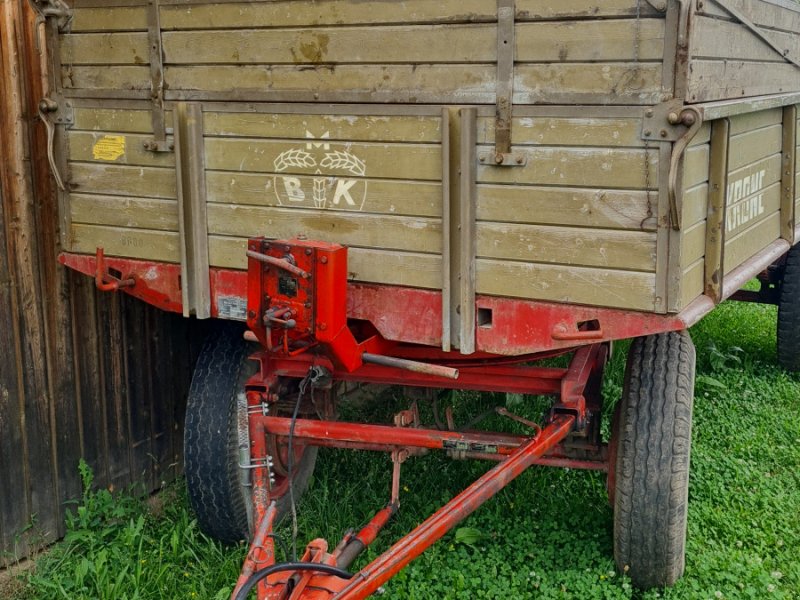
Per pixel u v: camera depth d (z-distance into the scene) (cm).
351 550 335
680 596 379
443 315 337
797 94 437
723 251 341
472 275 331
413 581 388
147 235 394
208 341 426
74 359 440
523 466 342
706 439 541
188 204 377
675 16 283
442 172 327
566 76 303
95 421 455
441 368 337
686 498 372
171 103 374
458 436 374
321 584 299
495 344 335
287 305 336
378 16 329
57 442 435
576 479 485
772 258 424
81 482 450
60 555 421
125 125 387
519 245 322
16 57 398
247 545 423
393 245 344
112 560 414
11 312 406
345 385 617
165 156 381
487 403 591
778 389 628
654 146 294
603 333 316
